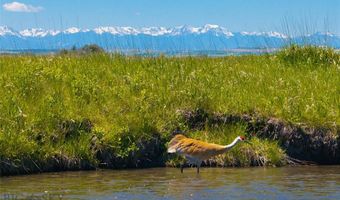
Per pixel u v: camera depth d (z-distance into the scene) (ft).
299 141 88.07
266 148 85.76
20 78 91.15
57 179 75.20
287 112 89.45
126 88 92.27
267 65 109.09
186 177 76.84
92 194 67.62
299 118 89.20
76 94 89.56
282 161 85.61
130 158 83.41
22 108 83.92
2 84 89.56
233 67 107.04
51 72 94.12
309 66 109.29
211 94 92.22
